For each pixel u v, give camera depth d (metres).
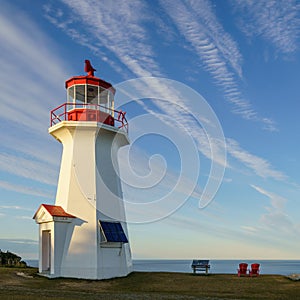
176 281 21.00
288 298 16.53
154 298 15.73
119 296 16.09
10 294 15.52
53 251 22.06
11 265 30.28
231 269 87.62
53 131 23.84
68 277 21.95
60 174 24.20
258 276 22.98
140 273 24.30
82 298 15.12
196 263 24.73
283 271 82.06
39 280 21.22
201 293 17.67
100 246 22.42
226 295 17.14
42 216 23.08
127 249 24.00
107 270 22.30
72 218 22.66
